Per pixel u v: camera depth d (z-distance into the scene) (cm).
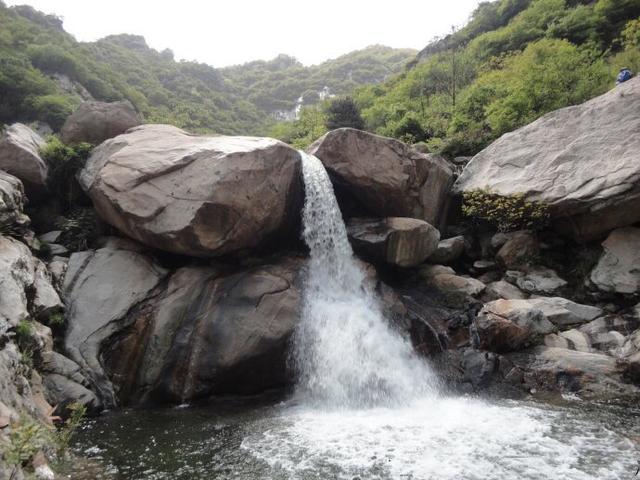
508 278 1316
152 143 1161
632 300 1122
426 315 1152
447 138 1869
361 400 904
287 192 1160
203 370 903
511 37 3078
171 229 985
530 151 1437
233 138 1215
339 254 1262
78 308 950
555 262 1357
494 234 1473
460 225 1568
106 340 916
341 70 8375
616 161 1216
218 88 6262
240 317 955
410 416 798
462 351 1025
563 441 657
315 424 765
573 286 1266
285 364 943
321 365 954
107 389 867
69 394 796
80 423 773
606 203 1191
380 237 1248
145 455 650
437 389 931
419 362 1004
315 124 3020
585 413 769
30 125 2156
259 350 916
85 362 870
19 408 604
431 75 3038
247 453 652
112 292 986
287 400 912
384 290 1180
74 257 1064
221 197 997
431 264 1404
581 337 1030
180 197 1005
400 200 1395
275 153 1124
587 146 1311
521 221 1402
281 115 6744
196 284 1021
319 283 1145
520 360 970
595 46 2258
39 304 871
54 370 818
